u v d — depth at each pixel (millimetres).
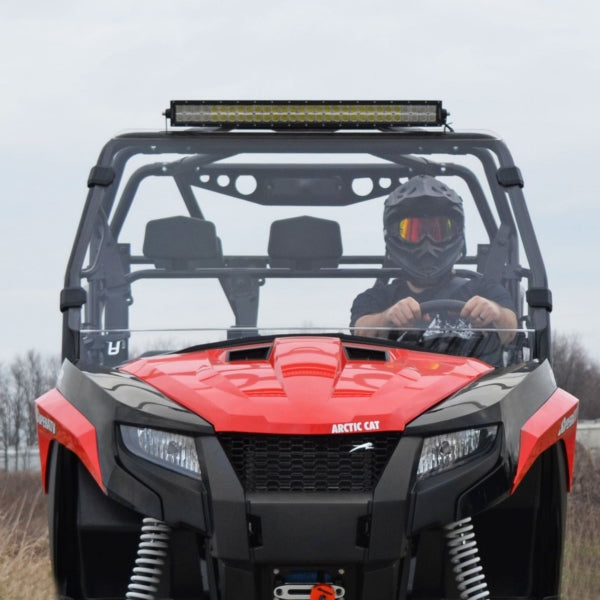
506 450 9031
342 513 8633
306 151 11281
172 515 8836
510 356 10258
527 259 10562
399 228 10695
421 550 9211
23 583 14648
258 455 8773
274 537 8648
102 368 9828
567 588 15344
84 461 9148
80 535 9398
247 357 9883
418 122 11172
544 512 9523
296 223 10766
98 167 10922
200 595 9211
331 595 8773
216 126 11180
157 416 8977
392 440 8836
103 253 10789
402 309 10445
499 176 10930
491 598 9617
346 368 9477
